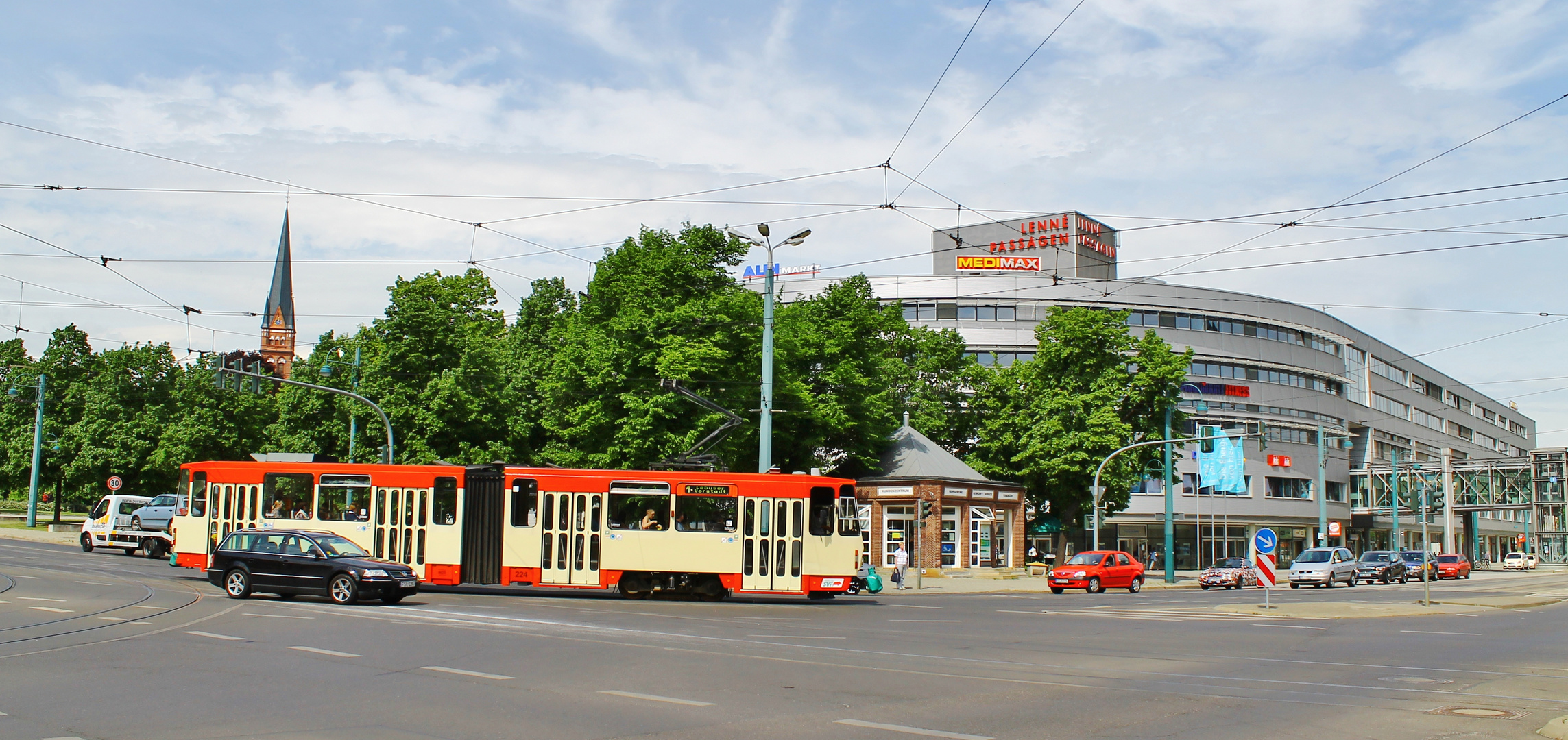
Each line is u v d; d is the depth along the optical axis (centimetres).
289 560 2456
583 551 2862
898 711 1127
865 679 1357
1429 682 1438
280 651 1545
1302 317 8750
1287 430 8438
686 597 2941
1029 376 5453
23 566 3231
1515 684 1421
